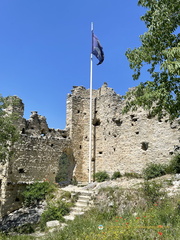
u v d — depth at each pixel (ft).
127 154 78.43
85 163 93.56
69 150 92.12
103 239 25.79
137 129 77.20
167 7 32.09
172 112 33.96
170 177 55.36
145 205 41.19
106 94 92.63
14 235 45.03
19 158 74.59
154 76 34.96
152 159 70.54
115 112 86.43
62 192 62.44
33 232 45.91
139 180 63.05
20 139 75.92
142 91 36.09
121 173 77.92
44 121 92.43
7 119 56.95
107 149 86.89
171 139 67.10
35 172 78.28
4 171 70.23
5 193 67.97
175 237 25.14
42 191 66.03
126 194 46.62
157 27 32.01
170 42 33.65
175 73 29.40
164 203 38.96
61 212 49.75
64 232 34.45
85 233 30.30
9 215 64.23
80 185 81.82
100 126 93.04
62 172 147.13
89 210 47.14
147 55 34.42
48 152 83.76
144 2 34.55
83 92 101.96
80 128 97.04
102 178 77.30
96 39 100.01
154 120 72.84
